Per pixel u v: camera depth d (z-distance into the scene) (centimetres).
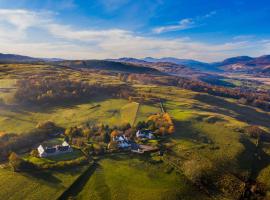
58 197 8294
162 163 10512
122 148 11338
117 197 8544
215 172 10244
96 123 14238
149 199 8544
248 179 10206
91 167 9944
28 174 9194
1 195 8144
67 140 11919
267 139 13662
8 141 11112
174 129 13350
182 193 9038
